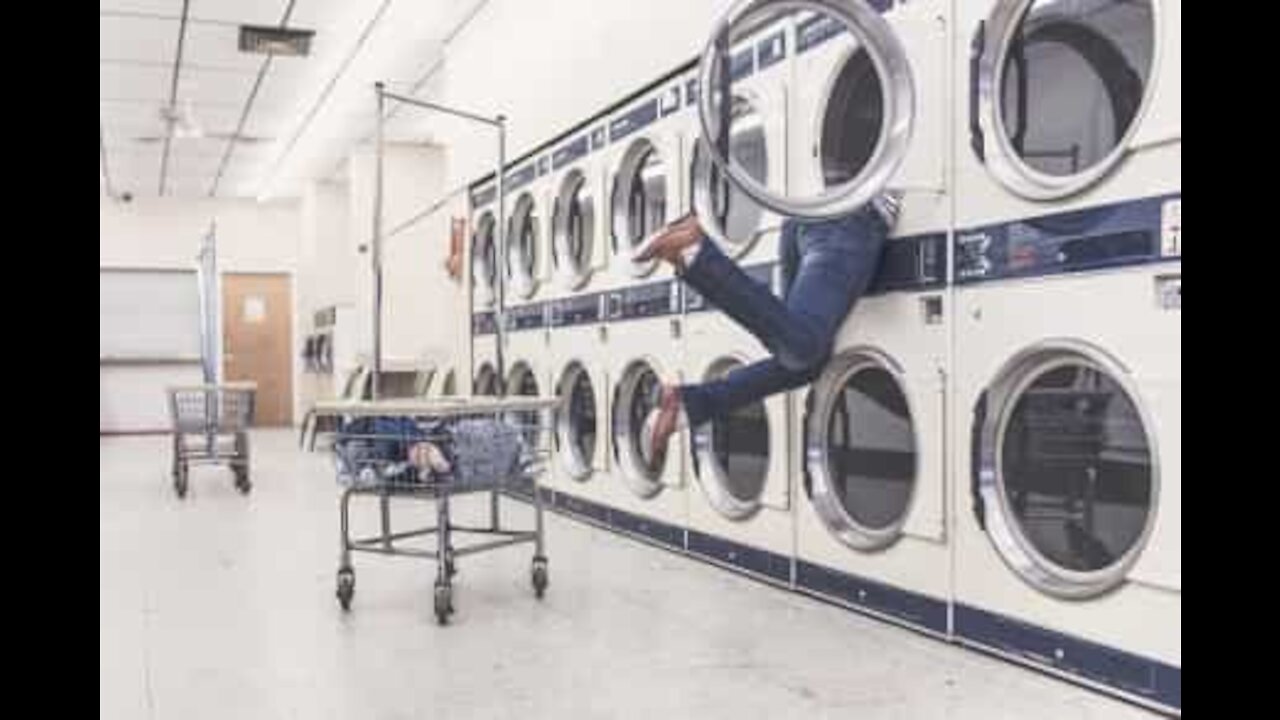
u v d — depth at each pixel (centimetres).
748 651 287
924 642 293
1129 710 234
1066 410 271
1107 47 252
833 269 315
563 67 533
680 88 416
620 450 481
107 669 276
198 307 1347
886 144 286
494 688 257
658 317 440
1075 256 247
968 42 277
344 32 710
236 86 834
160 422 1330
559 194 541
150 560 432
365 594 365
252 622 326
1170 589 226
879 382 344
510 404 331
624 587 370
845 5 287
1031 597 263
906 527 304
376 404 319
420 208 817
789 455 358
